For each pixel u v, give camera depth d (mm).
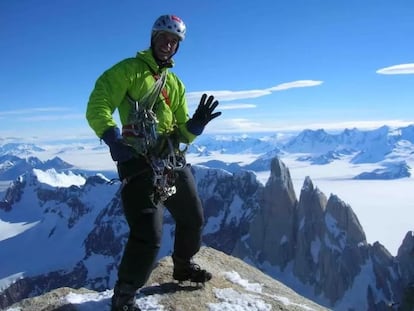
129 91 2539
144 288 3035
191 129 2541
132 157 2479
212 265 3602
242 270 3686
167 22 2545
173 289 3033
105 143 2430
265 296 3221
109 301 2922
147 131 2506
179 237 2980
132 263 2564
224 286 3205
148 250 2553
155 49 2611
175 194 2805
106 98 2434
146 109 2549
